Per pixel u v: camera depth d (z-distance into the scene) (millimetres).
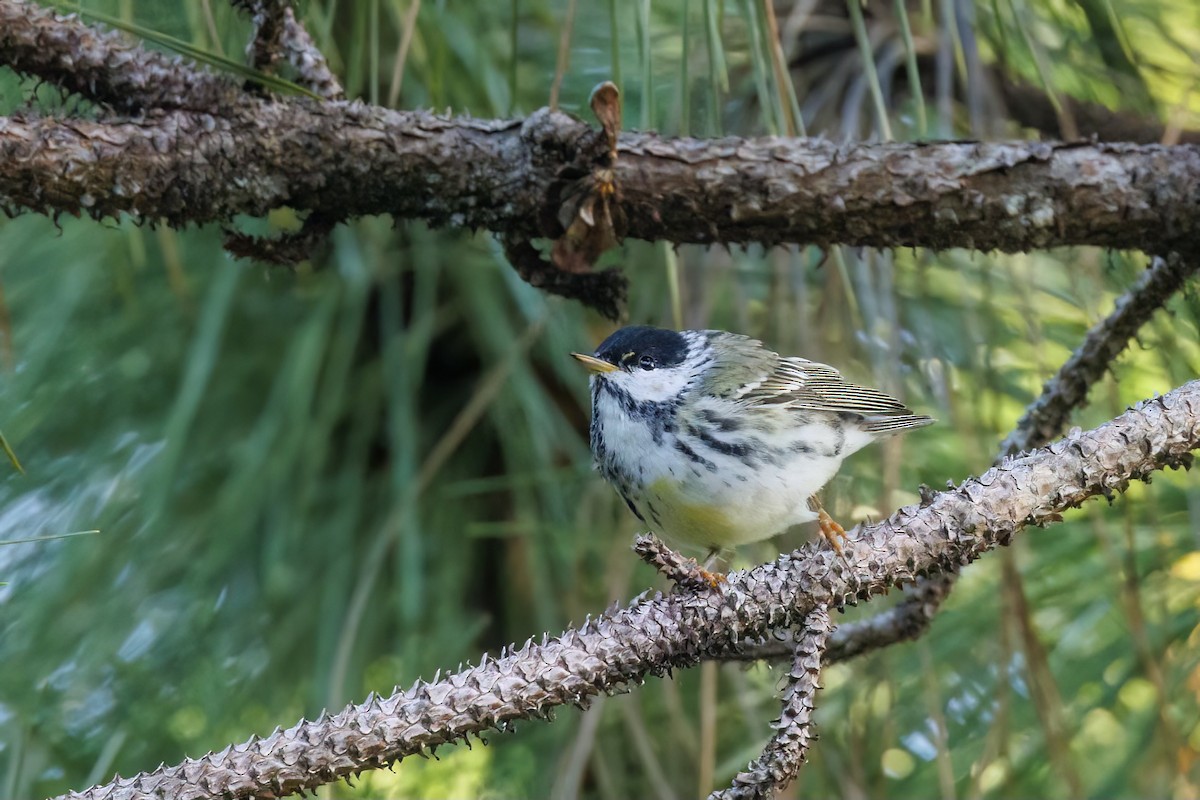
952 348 8648
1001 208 7070
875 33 8773
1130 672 8031
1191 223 7023
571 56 8562
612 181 6844
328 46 7617
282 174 6723
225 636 8539
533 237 7184
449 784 9070
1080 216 7090
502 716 5594
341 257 8688
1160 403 6148
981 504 6047
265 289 8891
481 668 5660
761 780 5512
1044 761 8180
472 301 8906
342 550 8570
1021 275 8547
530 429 8930
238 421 8711
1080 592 8344
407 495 8320
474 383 9266
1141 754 8031
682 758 8453
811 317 8680
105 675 8273
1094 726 8453
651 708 8734
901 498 8766
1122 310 7176
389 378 8656
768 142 7055
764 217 7051
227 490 8195
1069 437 6180
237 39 7465
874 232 7148
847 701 8406
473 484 8570
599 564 8953
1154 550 8188
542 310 8594
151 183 6508
